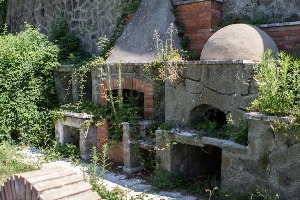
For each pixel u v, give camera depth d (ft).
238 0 20.52
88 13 28.45
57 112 23.62
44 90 26.05
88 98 24.67
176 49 19.69
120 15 25.57
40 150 23.47
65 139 23.81
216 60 15.21
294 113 12.37
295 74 12.66
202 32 20.62
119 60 20.94
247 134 14.05
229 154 14.37
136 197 14.96
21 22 36.35
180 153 17.17
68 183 8.76
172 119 17.25
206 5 20.33
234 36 15.84
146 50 20.71
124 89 21.34
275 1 19.16
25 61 25.54
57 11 31.40
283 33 18.17
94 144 22.00
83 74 23.18
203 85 15.76
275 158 12.92
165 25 20.68
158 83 18.51
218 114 17.43
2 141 24.89
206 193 15.74
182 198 15.26
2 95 24.90
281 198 12.85
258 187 13.50
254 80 13.87
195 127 16.37
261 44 15.67
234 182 14.29
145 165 18.88
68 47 28.30
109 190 15.39
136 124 18.89
